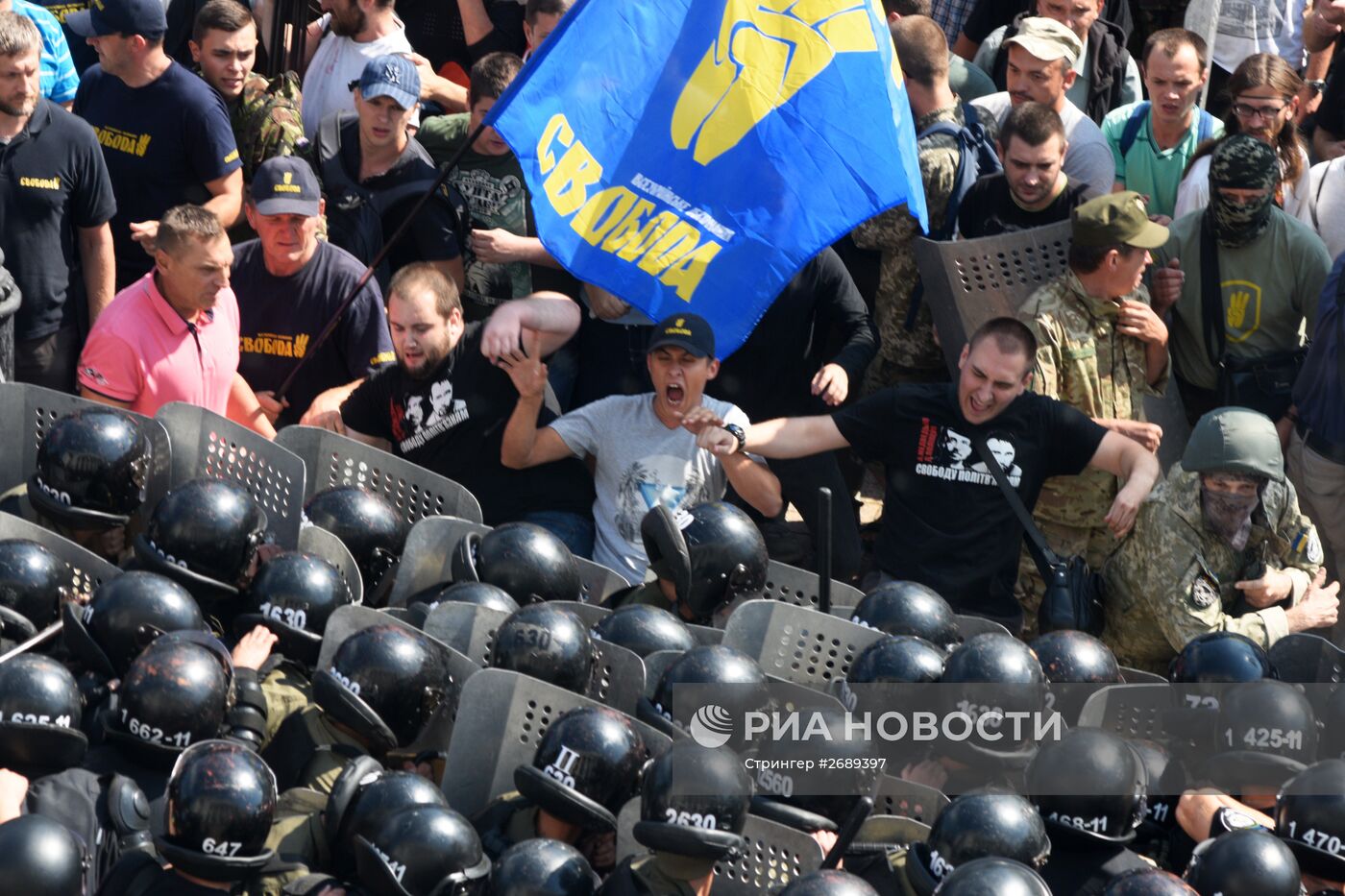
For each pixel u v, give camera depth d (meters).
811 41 26.14
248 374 30.48
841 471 34.50
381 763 21.16
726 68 26.14
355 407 28.81
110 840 18.89
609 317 30.25
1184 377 31.88
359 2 35.62
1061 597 26.41
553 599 23.58
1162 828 21.53
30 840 16.83
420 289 27.38
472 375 27.73
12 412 25.69
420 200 31.58
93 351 27.20
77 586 23.42
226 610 23.16
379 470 26.47
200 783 17.59
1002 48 36.91
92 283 32.03
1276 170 30.17
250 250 30.28
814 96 26.22
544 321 26.91
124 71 32.62
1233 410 26.05
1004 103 34.94
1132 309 28.92
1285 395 31.17
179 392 27.38
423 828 17.89
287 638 21.84
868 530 35.53
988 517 27.08
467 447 27.80
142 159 32.88
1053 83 32.84
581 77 25.78
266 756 20.78
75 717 19.02
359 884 18.36
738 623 22.58
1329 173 33.16
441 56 40.00
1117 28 37.72
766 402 31.17
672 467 27.17
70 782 18.94
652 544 23.69
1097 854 19.44
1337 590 28.45
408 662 20.05
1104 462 27.22
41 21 34.84
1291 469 31.12
